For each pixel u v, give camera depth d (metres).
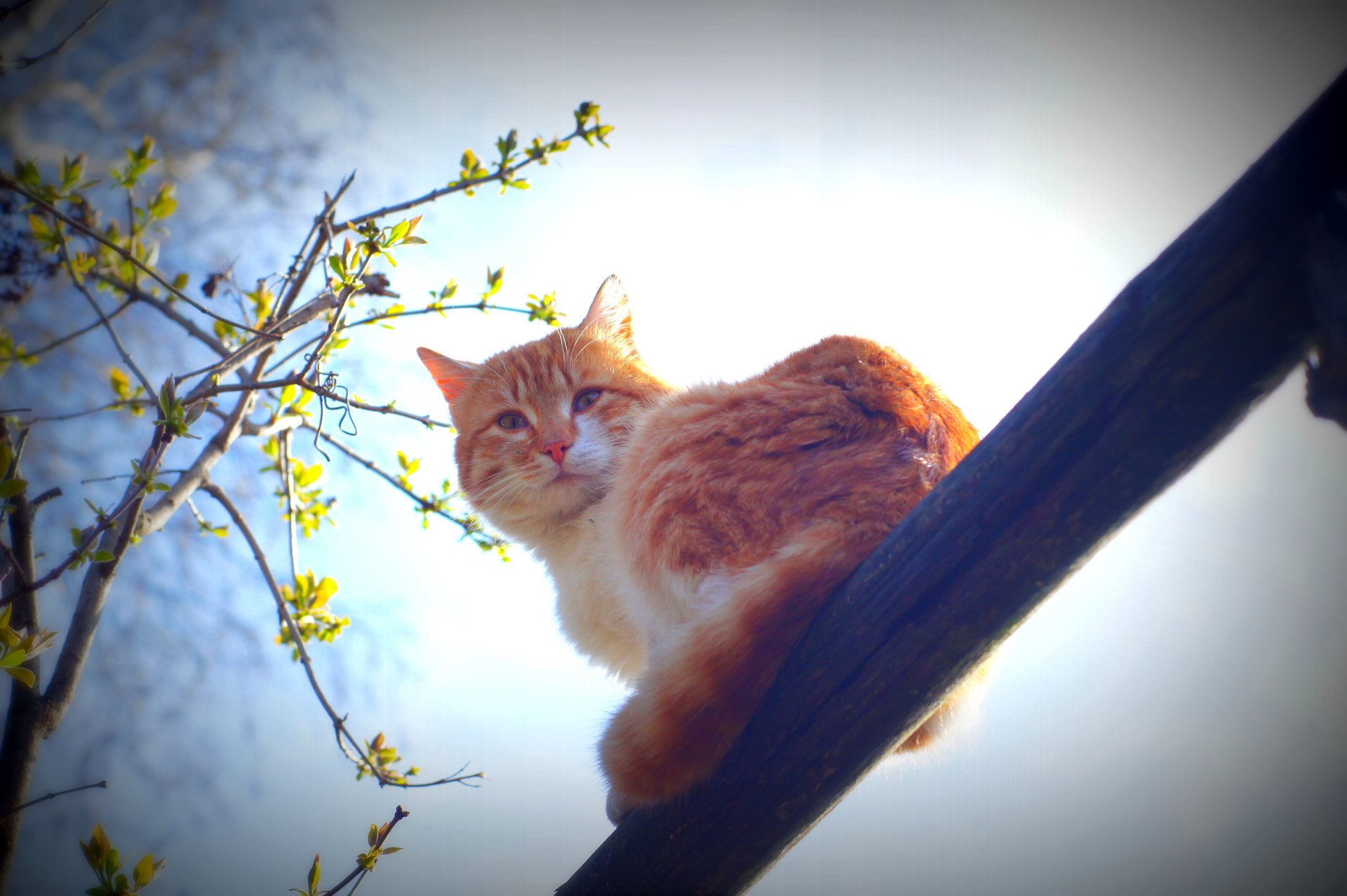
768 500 2.12
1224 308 1.33
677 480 2.20
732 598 1.91
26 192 2.22
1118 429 1.42
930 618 1.58
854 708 1.65
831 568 1.86
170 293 3.32
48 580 2.19
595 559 2.81
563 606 3.04
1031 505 1.49
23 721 2.24
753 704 1.80
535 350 3.58
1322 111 1.25
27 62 2.63
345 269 2.41
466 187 2.96
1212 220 1.33
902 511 2.00
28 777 2.21
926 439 2.22
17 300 3.05
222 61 4.18
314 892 2.22
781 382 2.38
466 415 3.60
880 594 1.63
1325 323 1.27
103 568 2.46
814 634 1.72
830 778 1.69
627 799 1.89
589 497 3.32
